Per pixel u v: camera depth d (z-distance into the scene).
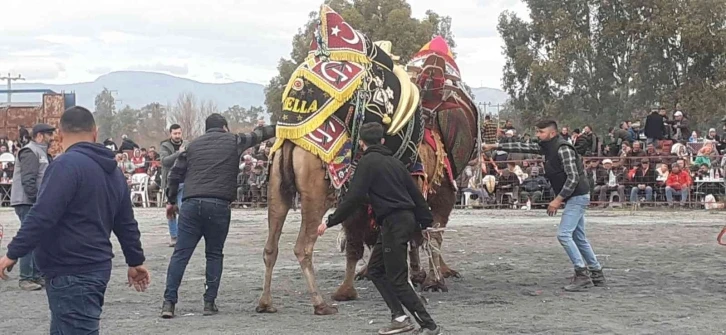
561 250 14.04
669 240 15.49
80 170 5.12
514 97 40.97
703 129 38.91
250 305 9.04
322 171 8.38
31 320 8.36
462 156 10.51
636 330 7.57
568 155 10.00
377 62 9.07
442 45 10.28
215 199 8.38
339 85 8.50
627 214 21.55
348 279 9.27
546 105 39.09
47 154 10.56
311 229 8.43
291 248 14.55
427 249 9.77
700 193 23.02
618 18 38.00
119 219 5.45
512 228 17.94
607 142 28.55
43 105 35.59
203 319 8.24
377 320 8.10
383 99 8.80
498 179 23.84
